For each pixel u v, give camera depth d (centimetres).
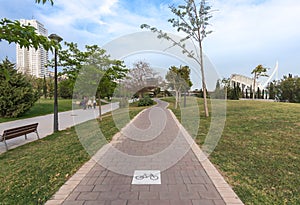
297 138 614
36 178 367
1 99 1455
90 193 311
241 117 1033
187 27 1140
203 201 285
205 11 1148
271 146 544
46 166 428
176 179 360
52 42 250
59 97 3067
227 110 1274
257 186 326
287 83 2494
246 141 601
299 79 2450
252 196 296
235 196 297
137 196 301
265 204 276
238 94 2662
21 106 1505
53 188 327
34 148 605
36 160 472
